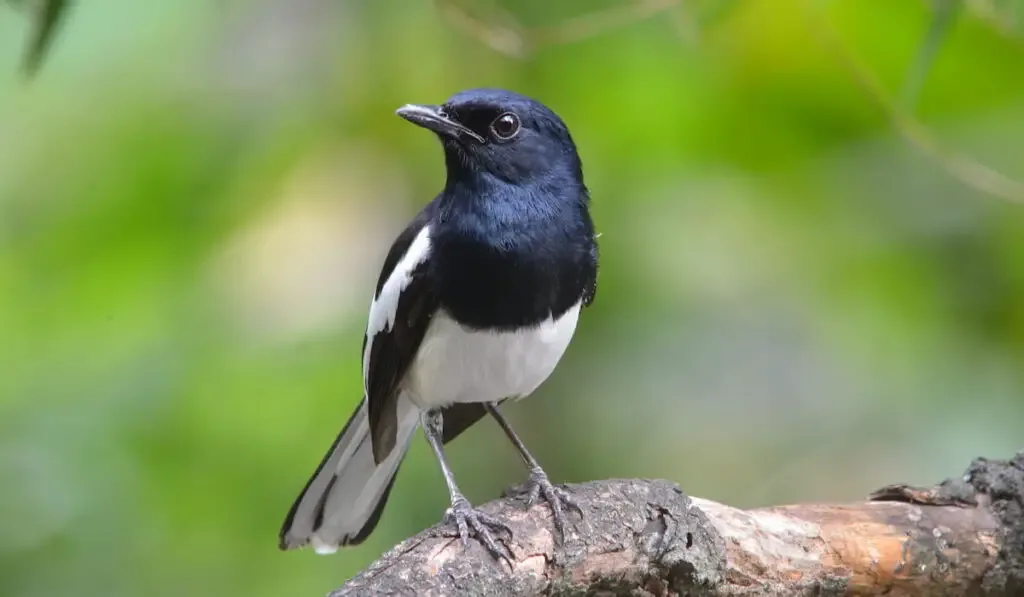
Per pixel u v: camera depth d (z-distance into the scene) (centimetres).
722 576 685
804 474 1207
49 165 1194
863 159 1236
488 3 1055
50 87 1191
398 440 882
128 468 1059
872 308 1243
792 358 1264
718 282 1220
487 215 758
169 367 1113
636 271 1159
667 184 1188
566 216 774
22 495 1038
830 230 1249
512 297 758
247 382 1104
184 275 1162
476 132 766
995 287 1226
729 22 1083
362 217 1198
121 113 1191
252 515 1045
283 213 1188
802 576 701
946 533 721
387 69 1188
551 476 1153
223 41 1206
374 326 809
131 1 1173
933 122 1241
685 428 1195
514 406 1165
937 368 1223
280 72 1202
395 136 1188
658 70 1172
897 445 1217
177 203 1169
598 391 1165
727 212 1240
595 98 1189
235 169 1177
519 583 655
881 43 1179
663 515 682
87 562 1024
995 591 732
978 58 1180
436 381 798
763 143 1227
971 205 1230
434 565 641
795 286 1252
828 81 1188
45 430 1073
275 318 1158
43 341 1152
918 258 1231
